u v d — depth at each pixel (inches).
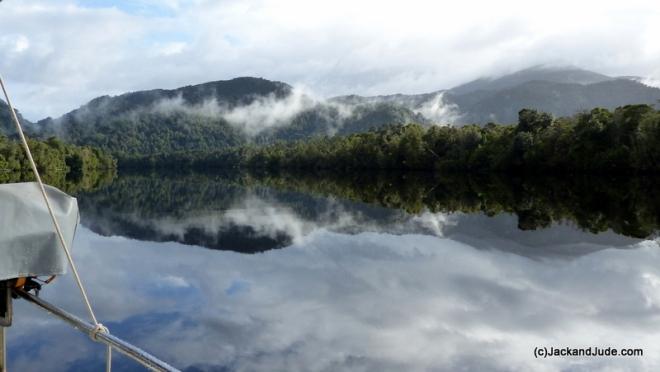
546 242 1040.2
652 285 695.7
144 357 139.4
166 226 1352.1
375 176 3934.5
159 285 688.4
